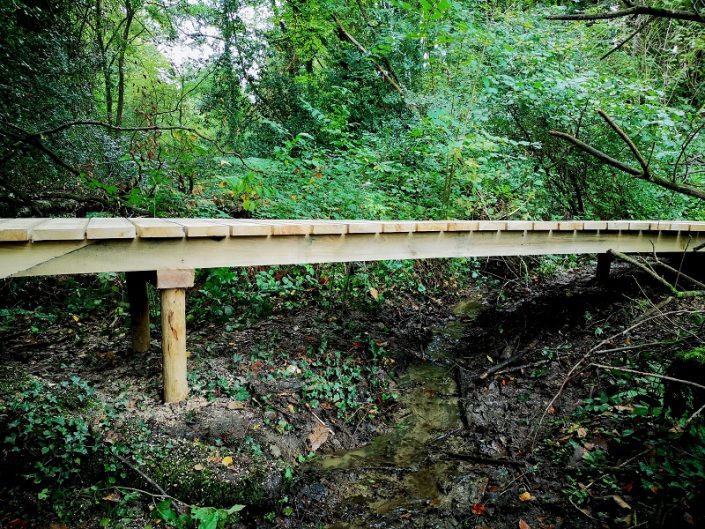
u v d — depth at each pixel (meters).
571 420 2.92
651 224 4.47
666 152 5.92
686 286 4.64
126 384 2.87
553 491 2.37
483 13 7.31
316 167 5.61
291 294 4.50
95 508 2.10
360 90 8.59
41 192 4.80
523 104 6.68
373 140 6.86
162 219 3.29
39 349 3.35
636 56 8.01
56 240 2.28
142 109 9.40
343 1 8.79
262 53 10.03
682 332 3.40
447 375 3.76
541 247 4.06
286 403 3.00
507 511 2.29
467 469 2.65
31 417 2.31
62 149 4.80
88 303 4.09
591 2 7.98
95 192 5.17
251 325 3.93
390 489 2.51
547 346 3.88
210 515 2.07
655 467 2.20
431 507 2.37
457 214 5.91
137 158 4.95
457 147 5.27
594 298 4.58
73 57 5.61
